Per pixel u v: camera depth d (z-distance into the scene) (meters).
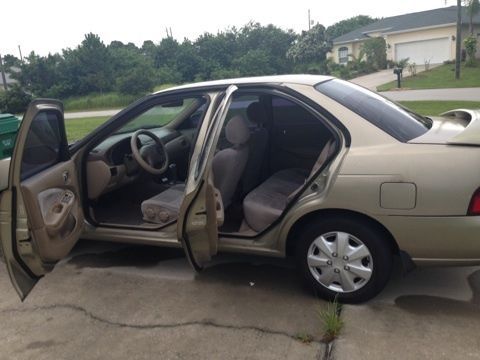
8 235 2.79
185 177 4.79
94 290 3.53
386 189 2.80
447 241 2.77
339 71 32.91
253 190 3.79
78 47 36.66
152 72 34.56
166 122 4.82
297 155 4.36
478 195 2.68
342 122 3.02
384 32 35.03
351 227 2.99
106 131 3.69
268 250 3.28
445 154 2.74
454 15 32.19
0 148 4.49
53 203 3.14
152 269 3.81
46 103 3.09
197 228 3.00
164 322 3.07
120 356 2.77
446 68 28.70
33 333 3.04
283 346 2.75
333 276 3.11
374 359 2.59
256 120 4.22
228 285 3.50
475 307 3.04
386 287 3.33
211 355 2.72
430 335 2.77
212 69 38.28
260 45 41.88
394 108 3.51
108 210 4.34
